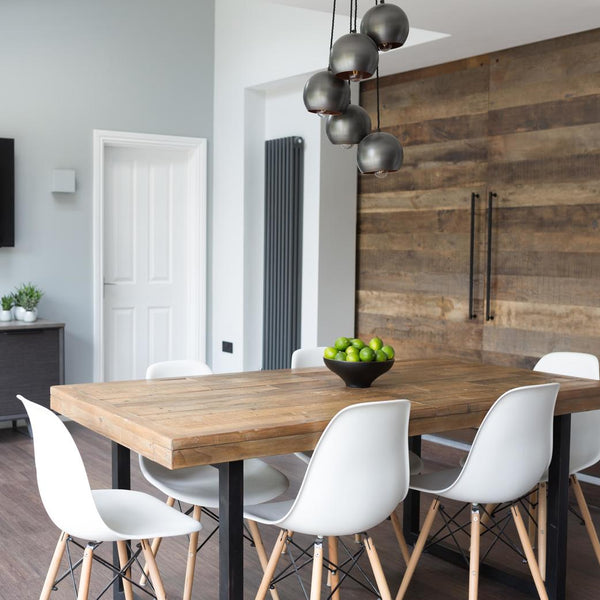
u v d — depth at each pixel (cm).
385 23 282
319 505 232
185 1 635
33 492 433
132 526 241
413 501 364
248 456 230
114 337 632
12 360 529
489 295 498
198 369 341
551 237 462
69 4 589
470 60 504
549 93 460
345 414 226
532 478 279
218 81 645
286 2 388
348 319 594
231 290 636
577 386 311
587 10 396
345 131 302
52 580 252
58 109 588
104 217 623
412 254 550
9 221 566
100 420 258
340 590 318
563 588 304
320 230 572
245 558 347
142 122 622
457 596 314
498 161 490
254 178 625
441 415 271
